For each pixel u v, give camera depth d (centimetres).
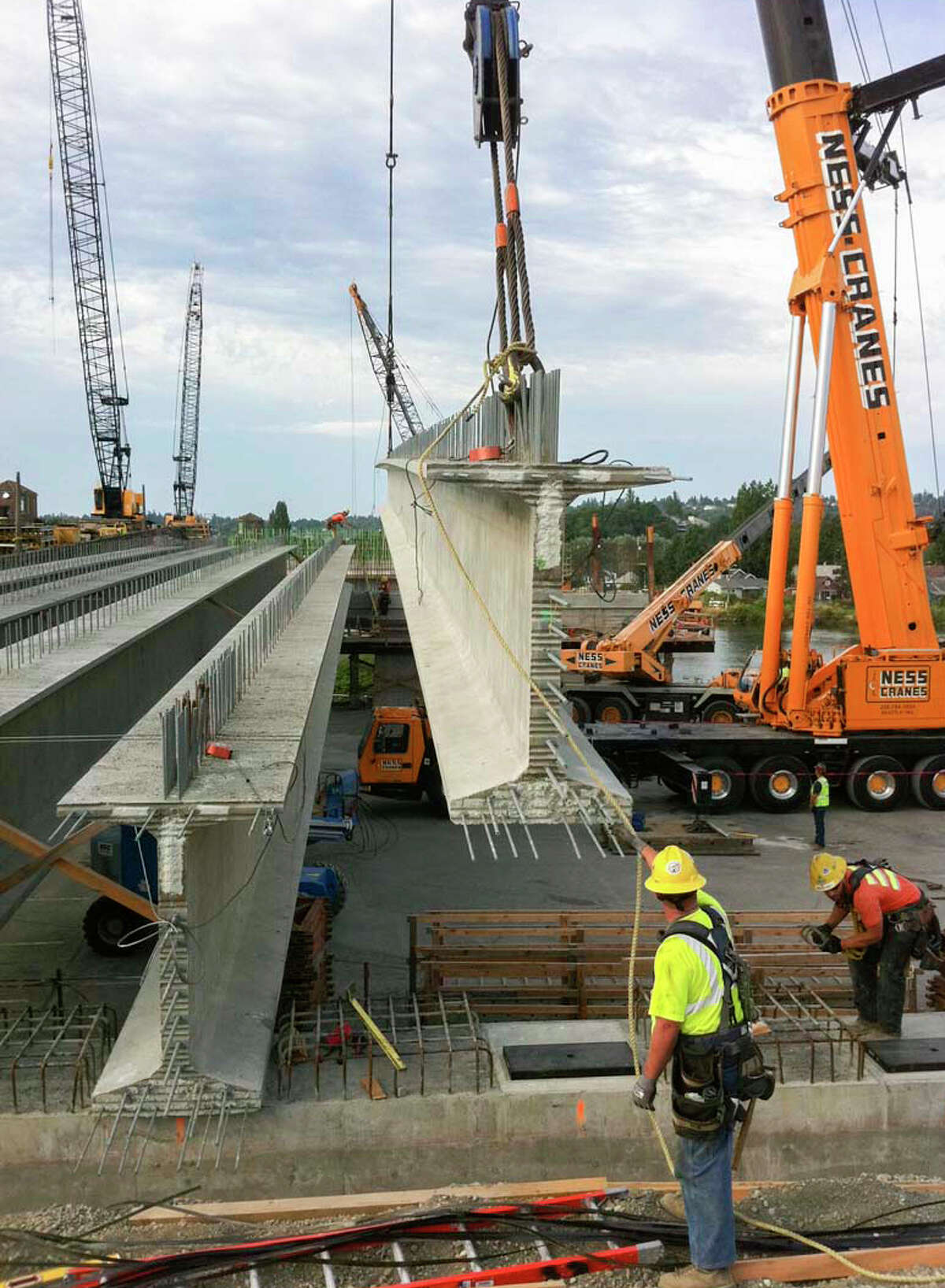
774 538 2145
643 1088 496
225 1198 776
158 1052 776
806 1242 556
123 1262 581
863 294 1922
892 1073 852
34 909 1534
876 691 2159
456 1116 802
